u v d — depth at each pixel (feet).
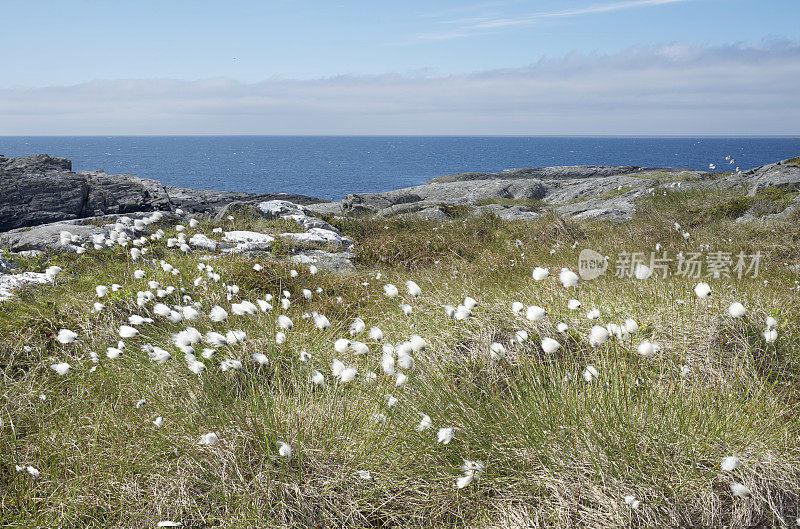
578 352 14.43
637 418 11.02
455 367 14.38
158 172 483.10
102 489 10.61
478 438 11.16
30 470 10.53
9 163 57.21
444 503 10.43
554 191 94.73
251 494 10.24
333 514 10.29
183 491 10.41
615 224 39.99
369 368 13.79
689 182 63.62
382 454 11.09
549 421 11.08
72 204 47.98
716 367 14.06
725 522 9.45
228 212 39.73
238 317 16.92
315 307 20.62
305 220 38.75
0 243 28.25
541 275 10.93
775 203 40.22
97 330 16.63
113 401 13.51
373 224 42.60
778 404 12.26
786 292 19.35
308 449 11.12
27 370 14.98
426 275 25.77
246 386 13.32
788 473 10.14
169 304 18.57
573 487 10.13
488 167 527.81
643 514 9.64
